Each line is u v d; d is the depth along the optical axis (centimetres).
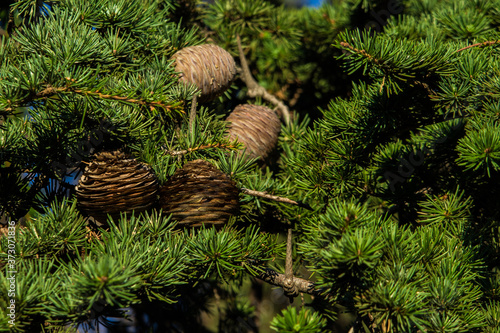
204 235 135
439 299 134
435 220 140
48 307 131
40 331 133
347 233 132
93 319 134
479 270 139
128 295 131
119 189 134
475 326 135
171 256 135
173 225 136
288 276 138
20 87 132
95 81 134
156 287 133
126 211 135
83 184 134
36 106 134
